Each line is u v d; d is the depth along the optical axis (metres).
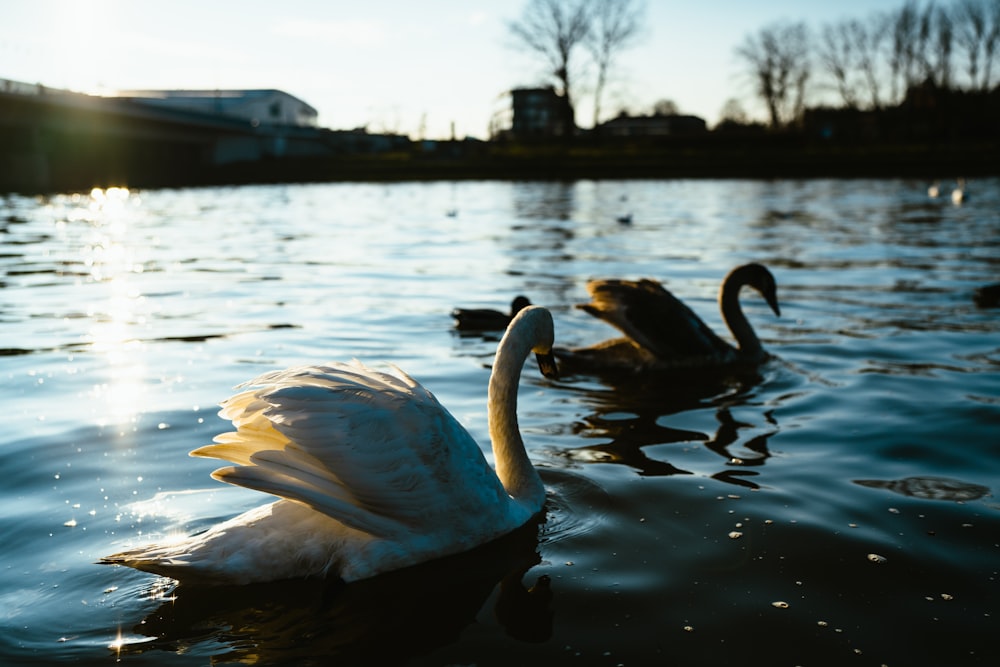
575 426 7.25
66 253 20.69
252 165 80.56
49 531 5.02
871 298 13.82
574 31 88.50
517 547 4.87
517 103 105.75
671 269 17.77
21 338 10.55
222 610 4.18
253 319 12.02
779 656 3.76
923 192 49.16
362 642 3.90
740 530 5.06
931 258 19.06
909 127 104.44
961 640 3.87
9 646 3.86
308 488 4.27
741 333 9.83
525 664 3.72
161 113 68.25
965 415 7.25
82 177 70.69
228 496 5.53
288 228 28.97
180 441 6.60
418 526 4.60
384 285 15.55
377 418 4.49
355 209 39.62
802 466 6.18
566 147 92.12
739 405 7.89
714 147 95.75
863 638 3.89
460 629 4.01
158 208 39.53
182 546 4.33
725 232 26.88
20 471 5.97
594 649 3.83
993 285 13.21
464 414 7.46
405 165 77.31
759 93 112.56
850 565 4.59
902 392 8.09
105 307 12.95
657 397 8.23
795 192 51.50
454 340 10.69
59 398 7.80
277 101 114.50
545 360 5.83
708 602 4.22
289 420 4.32
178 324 11.59
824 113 112.12
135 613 4.16
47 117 59.62
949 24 100.38
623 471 6.11
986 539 4.89
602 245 23.05
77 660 3.76
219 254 20.81
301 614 4.15
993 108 103.31
